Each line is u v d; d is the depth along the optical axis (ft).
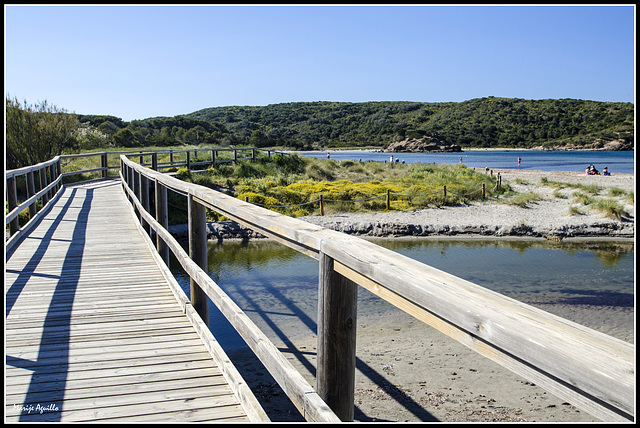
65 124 78.79
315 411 5.72
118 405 8.86
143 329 12.87
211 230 52.03
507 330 3.22
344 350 6.35
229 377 9.15
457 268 39.63
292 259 42.29
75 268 19.76
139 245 24.62
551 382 3.01
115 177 72.38
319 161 103.60
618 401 2.49
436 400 17.20
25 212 43.11
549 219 58.80
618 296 31.68
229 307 9.59
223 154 98.84
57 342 11.94
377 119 492.95
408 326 25.45
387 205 64.90
